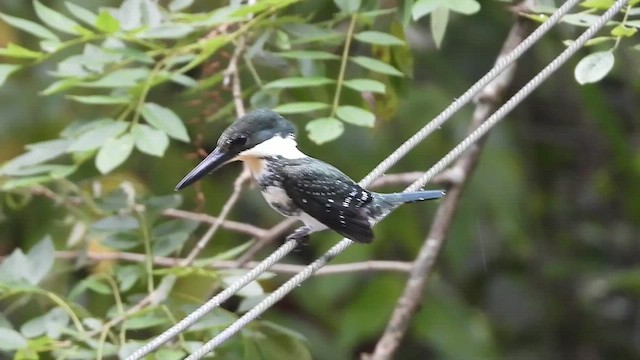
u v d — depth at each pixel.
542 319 15.22
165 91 11.58
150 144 8.32
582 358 15.38
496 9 12.91
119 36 8.44
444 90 12.74
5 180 10.01
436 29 8.83
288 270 10.15
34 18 11.55
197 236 12.54
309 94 9.78
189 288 10.60
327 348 12.89
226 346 8.71
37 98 11.53
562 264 15.20
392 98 10.20
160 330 9.21
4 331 8.20
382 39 8.99
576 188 15.65
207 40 8.92
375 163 11.85
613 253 15.54
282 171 7.63
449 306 12.88
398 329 10.27
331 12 10.11
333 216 7.54
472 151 10.72
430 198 7.76
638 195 14.27
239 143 7.71
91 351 8.30
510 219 12.70
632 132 14.95
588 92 12.88
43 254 9.03
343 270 10.36
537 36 7.42
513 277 15.09
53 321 8.59
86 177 10.94
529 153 15.22
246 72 10.63
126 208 9.48
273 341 9.92
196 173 7.68
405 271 10.61
